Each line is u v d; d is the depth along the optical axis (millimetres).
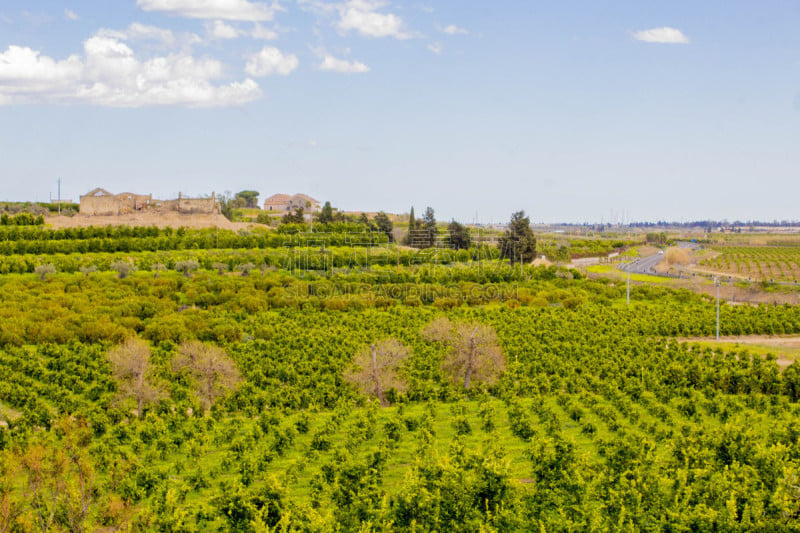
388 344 64562
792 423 44094
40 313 84500
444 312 104688
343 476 37250
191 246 145500
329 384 64938
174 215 179125
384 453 41875
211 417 53531
